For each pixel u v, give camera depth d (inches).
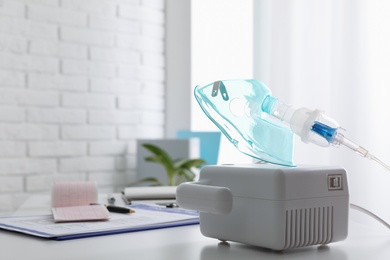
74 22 140.0
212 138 143.4
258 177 41.2
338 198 43.4
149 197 73.9
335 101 106.0
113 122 146.7
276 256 40.1
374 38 101.9
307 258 39.5
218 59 152.3
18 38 131.7
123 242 44.9
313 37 111.7
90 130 142.7
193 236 47.8
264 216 40.9
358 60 103.0
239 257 39.6
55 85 137.2
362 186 101.7
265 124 44.4
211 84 45.8
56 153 137.3
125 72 148.9
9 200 130.5
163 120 156.9
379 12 101.1
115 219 54.8
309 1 112.3
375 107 101.7
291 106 43.8
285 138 43.8
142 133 152.3
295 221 40.9
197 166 135.5
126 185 149.0
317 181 42.1
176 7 154.5
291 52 115.4
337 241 43.9
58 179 137.6
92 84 143.1
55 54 137.2
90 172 142.6
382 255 40.6
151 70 154.0
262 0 122.6
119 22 147.7
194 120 153.2
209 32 153.9
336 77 106.0
